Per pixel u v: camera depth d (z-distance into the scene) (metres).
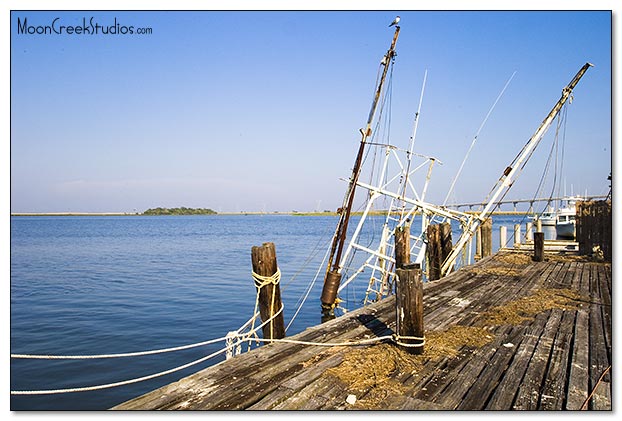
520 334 7.47
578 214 20.23
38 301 18.22
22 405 8.46
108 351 11.72
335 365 6.02
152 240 58.69
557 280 12.75
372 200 15.61
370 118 14.14
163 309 16.78
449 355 6.39
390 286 17.28
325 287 14.60
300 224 132.75
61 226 116.56
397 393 5.12
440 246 16.38
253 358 6.30
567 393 5.12
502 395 5.06
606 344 6.89
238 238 62.47
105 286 21.91
